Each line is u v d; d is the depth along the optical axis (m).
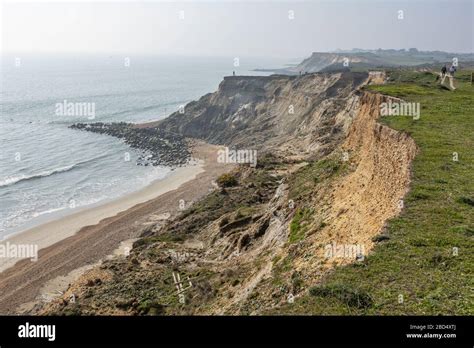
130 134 116.69
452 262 11.45
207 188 70.81
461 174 16.94
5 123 125.62
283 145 75.56
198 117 126.00
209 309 20.33
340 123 59.97
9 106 155.38
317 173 34.12
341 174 28.33
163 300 24.98
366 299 10.62
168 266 33.06
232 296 20.55
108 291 29.25
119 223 55.41
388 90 34.94
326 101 80.44
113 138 114.00
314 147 59.56
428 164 17.98
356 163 28.25
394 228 13.72
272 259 21.83
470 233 12.77
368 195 20.20
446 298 10.16
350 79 94.75
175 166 88.75
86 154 95.75
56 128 122.38
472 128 22.95
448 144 20.23
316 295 11.45
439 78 47.91
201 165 89.12
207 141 114.81
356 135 33.62
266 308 13.95
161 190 71.56
